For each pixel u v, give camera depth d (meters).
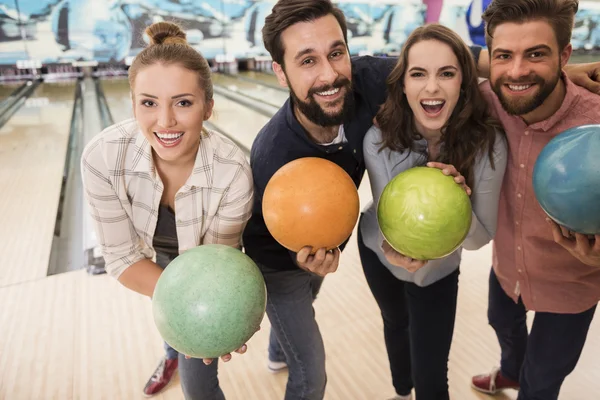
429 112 1.02
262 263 1.19
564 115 0.99
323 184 0.89
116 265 1.08
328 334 1.79
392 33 8.64
